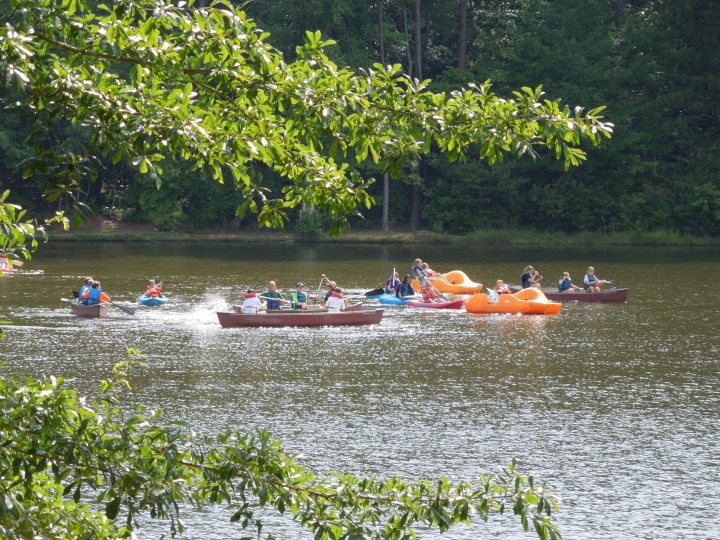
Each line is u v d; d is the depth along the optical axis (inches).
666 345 2539.4
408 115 644.1
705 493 1384.1
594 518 1285.7
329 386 2033.7
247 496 1337.4
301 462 1498.5
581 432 1694.1
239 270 4335.6
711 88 6368.1
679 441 1641.2
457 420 1768.0
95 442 585.3
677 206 6476.4
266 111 642.2
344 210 674.2
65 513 622.5
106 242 6097.4
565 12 6761.8
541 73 6678.2
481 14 7135.8
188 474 611.8
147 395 1921.8
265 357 2337.6
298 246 5994.1
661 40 6530.5
